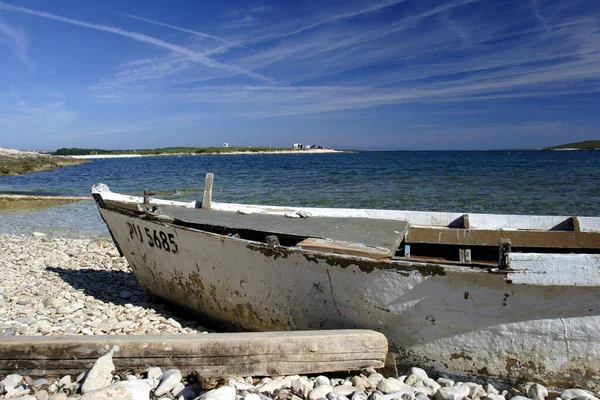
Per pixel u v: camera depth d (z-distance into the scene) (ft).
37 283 22.77
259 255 13.25
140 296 21.17
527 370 10.75
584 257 9.50
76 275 25.16
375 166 144.36
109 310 18.13
